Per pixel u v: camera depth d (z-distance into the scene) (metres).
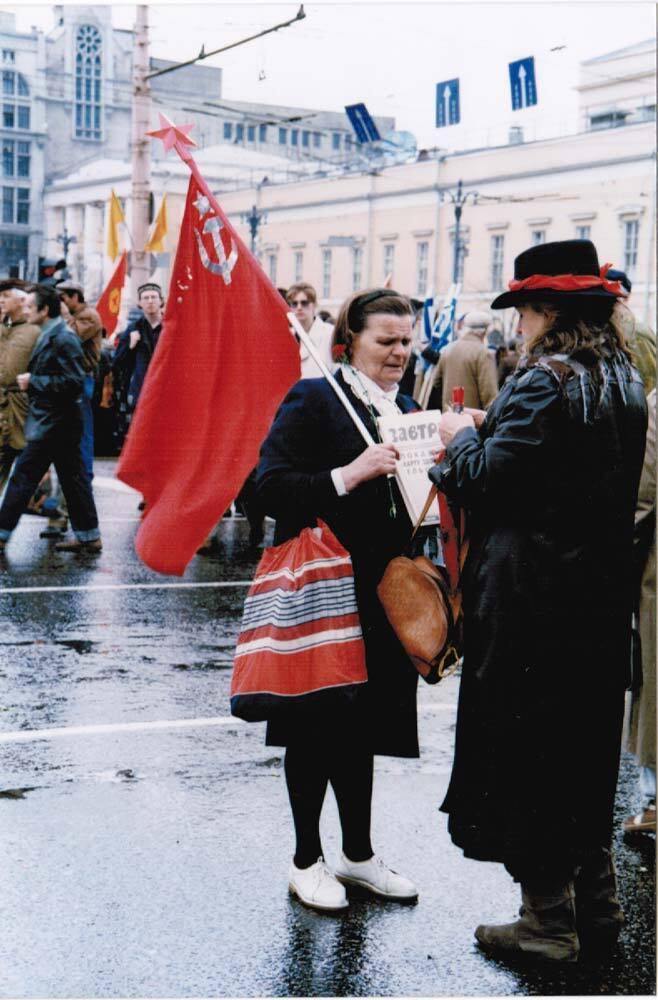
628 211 50.94
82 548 10.34
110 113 95.00
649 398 4.87
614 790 3.88
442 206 58.69
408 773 5.41
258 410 4.10
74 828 4.66
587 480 3.62
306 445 4.04
